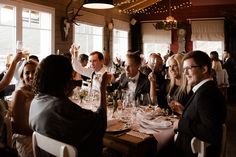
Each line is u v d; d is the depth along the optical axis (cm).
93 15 761
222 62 831
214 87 173
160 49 1018
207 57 182
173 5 973
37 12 571
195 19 943
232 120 544
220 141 169
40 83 153
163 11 980
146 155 191
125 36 982
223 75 616
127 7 887
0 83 211
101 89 168
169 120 227
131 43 1020
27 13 546
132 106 268
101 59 367
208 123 164
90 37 777
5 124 209
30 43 561
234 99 798
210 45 955
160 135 194
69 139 145
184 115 184
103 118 156
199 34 942
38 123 151
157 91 300
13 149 193
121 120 225
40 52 588
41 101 152
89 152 153
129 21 991
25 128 219
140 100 280
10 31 506
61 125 144
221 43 941
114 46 911
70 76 157
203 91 171
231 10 876
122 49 966
